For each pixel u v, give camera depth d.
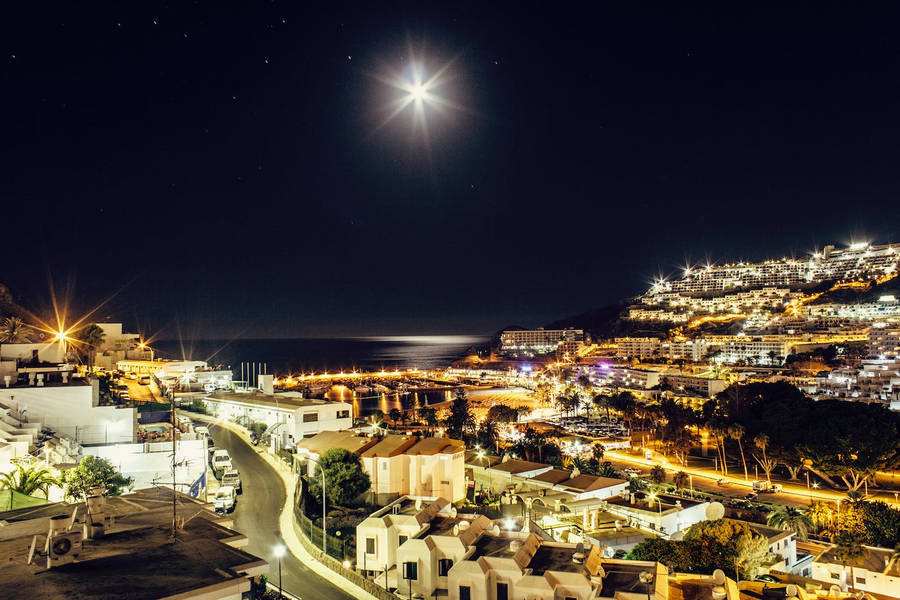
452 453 77.44
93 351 160.12
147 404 118.19
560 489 87.19
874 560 70.81
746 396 174.50
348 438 85.81
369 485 75.56
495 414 194.12
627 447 184.50
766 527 78.19
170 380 141.00
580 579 40.09
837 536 78.62
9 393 74.94
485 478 95.81
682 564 58.62
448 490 76.50
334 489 72.06
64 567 24.53
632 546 73.44
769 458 140.38
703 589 42.19
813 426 131.50
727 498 119.00
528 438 164.62
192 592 22.30
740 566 58.72
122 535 28.75
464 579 42.75
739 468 157.62
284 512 68.75
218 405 121.19
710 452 176.50
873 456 120.44
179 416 107.31
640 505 84.12
